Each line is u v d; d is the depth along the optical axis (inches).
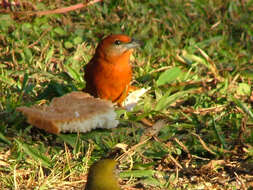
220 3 650.2
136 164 355.3
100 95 423.2
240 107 429.1
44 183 328.2
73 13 611.5
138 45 414.3
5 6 599.5
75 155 363.9
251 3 657.0
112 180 266.1
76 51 520.4
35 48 532.1
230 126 416.8
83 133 388.5
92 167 268.5
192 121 414.6
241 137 387.5
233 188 341.7
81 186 337.1
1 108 414.6
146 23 597.3
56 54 533.6
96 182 264.4
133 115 427.8
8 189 330.0
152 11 618.2
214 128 388.8
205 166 357.1
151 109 434.9
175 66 521.0
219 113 438.6
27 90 452.4
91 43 559.5
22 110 376.5
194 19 614.2
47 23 583.2
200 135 402.6
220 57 557.9
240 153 382.0
